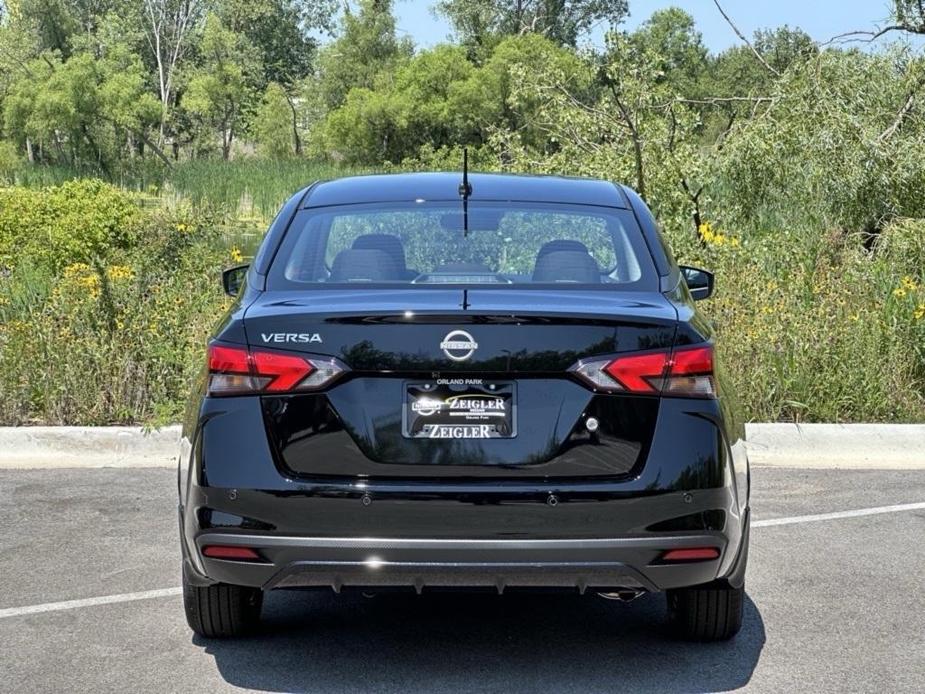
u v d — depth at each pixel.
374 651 4.67
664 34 66.69
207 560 4.06
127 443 8.20
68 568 5.76
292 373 3.97
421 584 3.97
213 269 10.87
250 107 63.72
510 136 15.27
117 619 5.04
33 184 42.41
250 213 36.34
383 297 4.16
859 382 8.92
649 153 13.66
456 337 3.94
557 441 3.95
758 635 4.86
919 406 9.06
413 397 3.95
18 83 55.03
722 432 4.06
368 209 4.90
